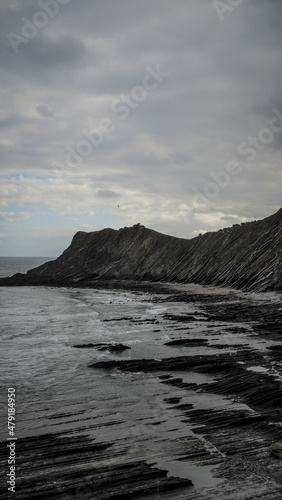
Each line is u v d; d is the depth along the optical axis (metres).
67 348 24.69
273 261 56.38
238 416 12.18
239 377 16.33
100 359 21.55
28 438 11.23
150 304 50.28
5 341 27.30
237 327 29.12
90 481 8.68
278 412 12.52
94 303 55.28
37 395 15.57
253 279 57.78
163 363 19.39
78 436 11.38
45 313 44.50
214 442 10.60
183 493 8.28
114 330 30.84
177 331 28.80
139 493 8.24
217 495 8.16
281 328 27.94
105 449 10.41
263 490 8.28
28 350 24.22
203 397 14.59
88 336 28.91
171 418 12.64
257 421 11.88
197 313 37.75
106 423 12.41
